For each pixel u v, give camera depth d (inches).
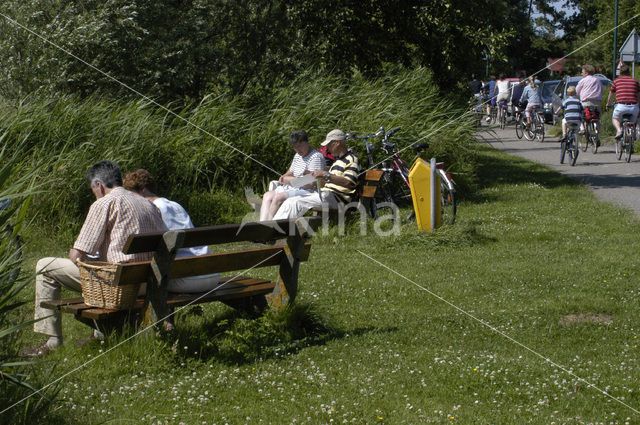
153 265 200.4
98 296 203.8
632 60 962.7
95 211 208.1
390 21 637.3
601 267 314.5
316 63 653.3
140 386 179.9
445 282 296.4
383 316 251.4
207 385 183.0
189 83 651.5
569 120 696.4
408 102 577.9
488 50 661.9
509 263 325.4
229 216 450.0
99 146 443.2
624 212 441.7
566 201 485.4
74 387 175.8
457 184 527.5
